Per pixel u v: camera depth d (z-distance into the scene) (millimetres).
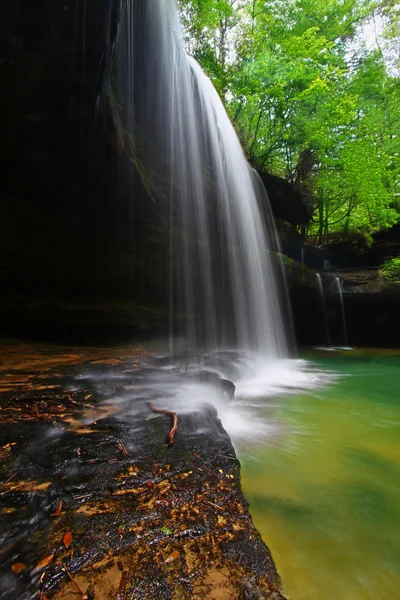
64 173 6973
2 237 7453
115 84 6641
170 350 8977
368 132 16266
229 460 2562
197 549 1610
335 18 16672
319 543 2062
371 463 3301
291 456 3436
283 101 14062
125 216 8312
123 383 4438
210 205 10648
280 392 6652
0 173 6773
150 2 7168
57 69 5398
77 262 8562
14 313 8344
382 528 2240
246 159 14375
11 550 1471
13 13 4703
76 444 2531
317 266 18547
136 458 2416
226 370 6723
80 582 1345
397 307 15258
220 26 15852
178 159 9188
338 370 9719
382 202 16172
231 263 11445
